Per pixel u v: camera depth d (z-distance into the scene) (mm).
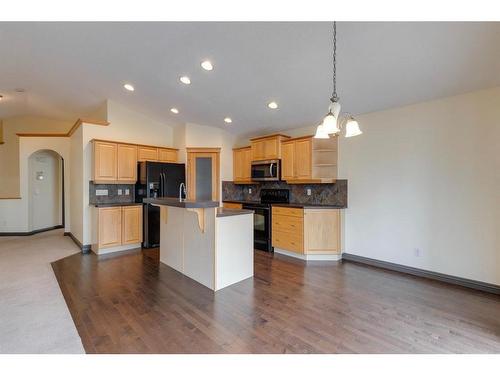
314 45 2719
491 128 2951
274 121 4844
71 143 5996
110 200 5105
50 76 4281
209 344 2006
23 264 3971
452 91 3111
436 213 3346
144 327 2236
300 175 4594
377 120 3893
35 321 2324
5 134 6801
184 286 3131
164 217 4023
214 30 2758
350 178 4230
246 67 3314
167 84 4121
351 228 4219
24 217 6250
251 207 5102
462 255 3150
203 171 5645
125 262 4082
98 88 4664
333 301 2736
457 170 3180
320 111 4125
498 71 2674
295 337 2098
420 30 2320
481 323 2305
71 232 5988
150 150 5371
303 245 4207
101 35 3098
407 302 2713
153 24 2809
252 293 2938
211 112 4918
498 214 2912
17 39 3248
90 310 2527
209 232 3100
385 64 2820
